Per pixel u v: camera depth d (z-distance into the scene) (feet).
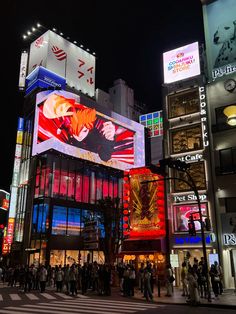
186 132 104.42
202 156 98.22
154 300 60.08
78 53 216.95
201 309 49.03
